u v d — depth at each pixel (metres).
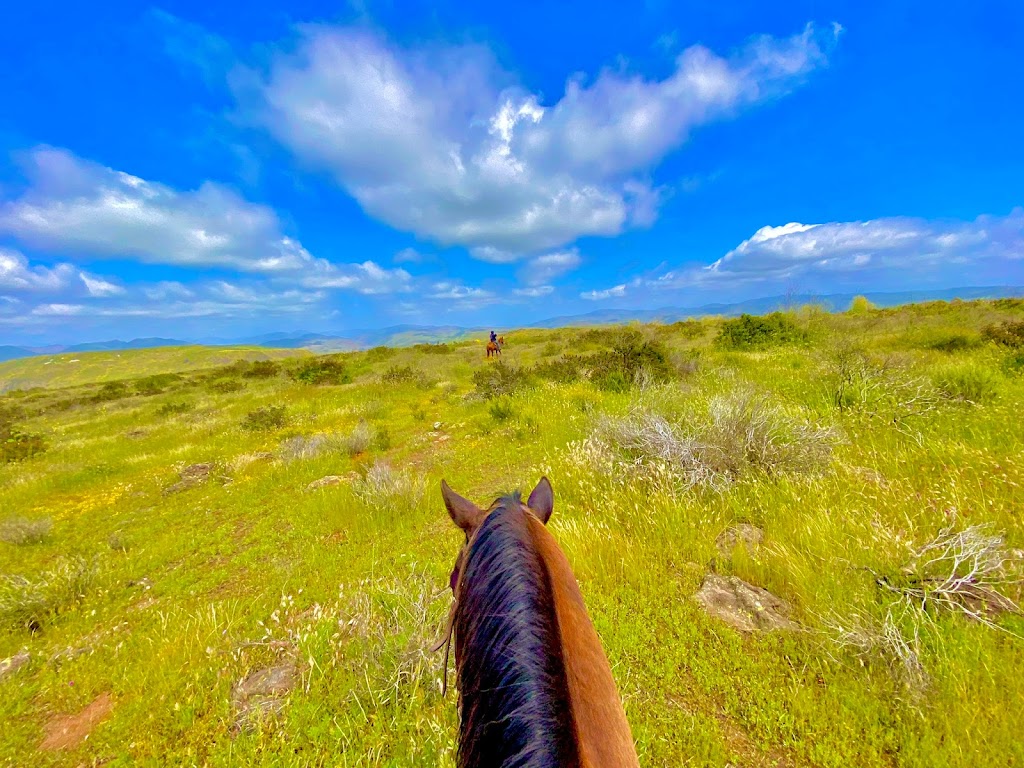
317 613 3.77
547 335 40.69
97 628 4.46
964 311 21.72
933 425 6.13
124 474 11.02
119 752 2.81
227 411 18.17
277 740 2.71
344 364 30.62
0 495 10.17
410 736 2.59
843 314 26.22
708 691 2.84
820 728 2.48
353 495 6.93
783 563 3.69
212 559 5.77
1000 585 3.15
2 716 3.26
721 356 16.06
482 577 1.11
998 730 2.28
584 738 0.92
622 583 3.93
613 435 6.61
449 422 11.94
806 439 5.48
